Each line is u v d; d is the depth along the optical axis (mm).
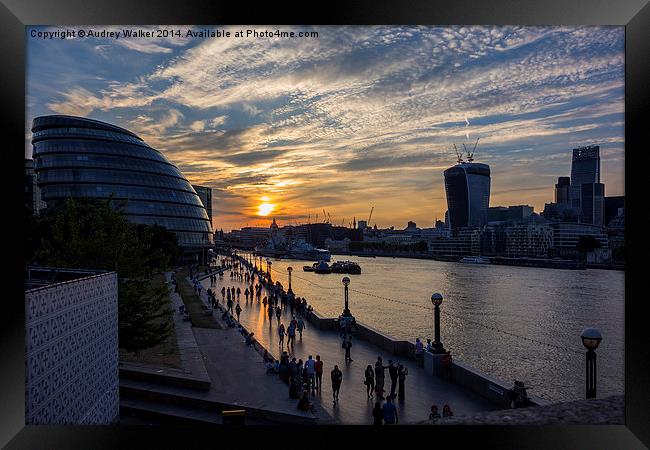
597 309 75500
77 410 11930
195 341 29484
